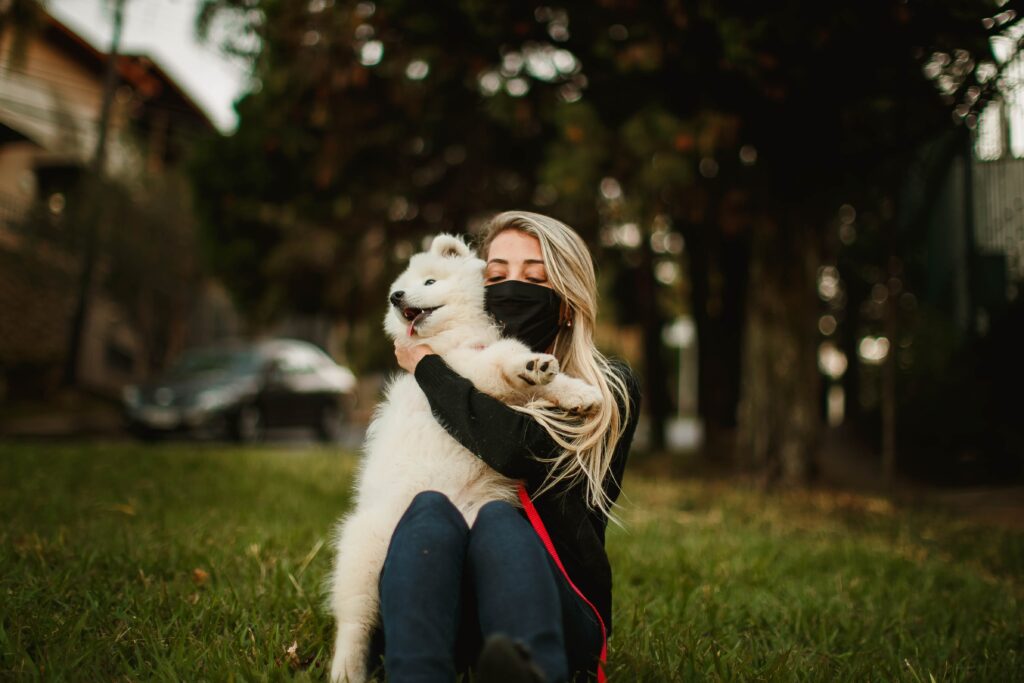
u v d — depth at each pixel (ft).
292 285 48.14
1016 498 26.17
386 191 36.60
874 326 59.21
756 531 18.60
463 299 8.84
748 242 38.99
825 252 34.37
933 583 13.73
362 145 33.30
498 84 28.22
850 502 24.88
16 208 53.47
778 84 20.44
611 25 22.82
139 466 23.13
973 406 31.68
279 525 15.34
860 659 9.37
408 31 26.11
